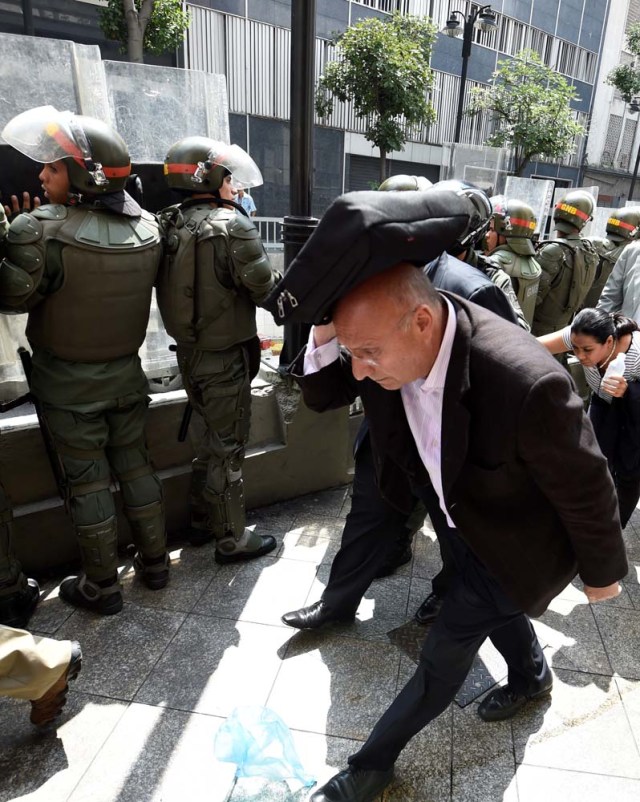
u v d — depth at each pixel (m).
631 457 2.70
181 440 2.73
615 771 1.82
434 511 1.61
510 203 3.41
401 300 1.08
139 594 2.56
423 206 1.01
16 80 2.66
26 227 1.92
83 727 1.92
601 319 2.52
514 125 15.64
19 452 2.50
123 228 2.15
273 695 2.06
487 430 1.20
